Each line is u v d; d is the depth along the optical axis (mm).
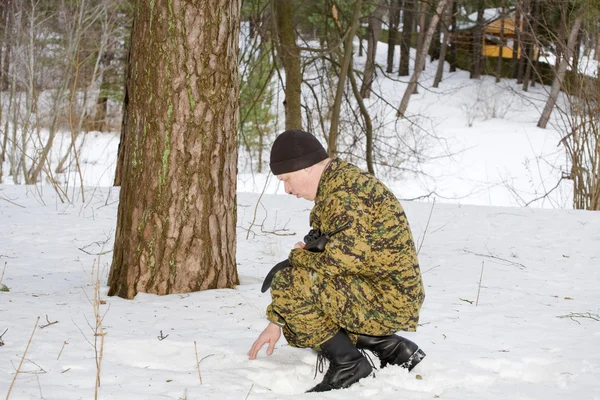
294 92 16375
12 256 7184
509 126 34688
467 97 38969
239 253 7457
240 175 24328
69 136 29578
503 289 5922
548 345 4215
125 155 5301
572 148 12477
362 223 2979
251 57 15609
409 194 24297
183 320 4496
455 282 6172
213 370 3521
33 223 8938
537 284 6211
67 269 6594
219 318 4570
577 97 12406
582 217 9844
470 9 27438
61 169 22516
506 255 7617
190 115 5098
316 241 3025
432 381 3395
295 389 3348
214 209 5320
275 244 7797
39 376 3256
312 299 3127
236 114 5379
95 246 7812
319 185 3086
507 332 4492
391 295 3133
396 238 3061
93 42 24453
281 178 3131
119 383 3229
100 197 10844
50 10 23219
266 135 23609
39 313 4512
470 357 3863
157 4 5000
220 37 5105
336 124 15078
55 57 23297
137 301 5008
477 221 9625
